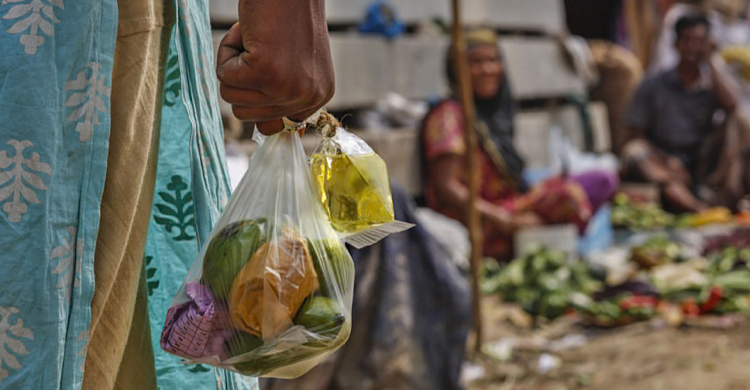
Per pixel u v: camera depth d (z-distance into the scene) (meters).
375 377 3.61
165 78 1.51
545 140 8.66
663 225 8.30
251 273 1.29
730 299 5.81
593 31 11.77
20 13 1.25
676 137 9.24
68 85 1.27
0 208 1.22
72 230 1.27
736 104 9.20
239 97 1.32
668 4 12.12
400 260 3.72
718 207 9.05
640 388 4.40
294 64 1.30
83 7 1.27
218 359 1.32
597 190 7.37
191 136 1.49
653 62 11.60
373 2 7.49
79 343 1.28
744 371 4.58
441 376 3.71
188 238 1.57
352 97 6.98
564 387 4.52
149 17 1.38
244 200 1.37
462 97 5.11
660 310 5.74
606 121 10.23
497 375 4.69
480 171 6.82
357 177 1.44
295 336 1.29
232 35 1.36
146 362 1.50
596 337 5.40
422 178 6.81
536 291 6.04
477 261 5.04
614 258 7.23
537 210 6.84
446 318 3.76
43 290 1.24
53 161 1.25
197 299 1.33
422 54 7.71
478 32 6.92
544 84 9.18
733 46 11.68
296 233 1.34
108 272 1.33
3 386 1.22
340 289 1.38
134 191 1.37
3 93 1.24
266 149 1.39
